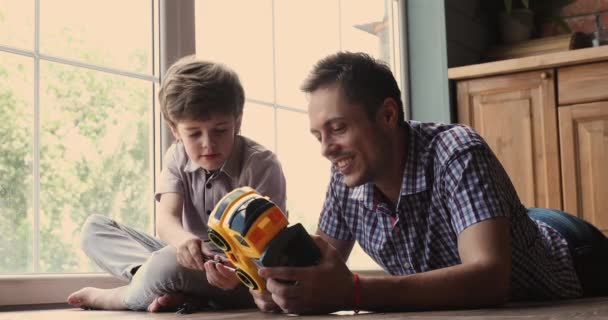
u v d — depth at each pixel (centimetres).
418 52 304
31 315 134
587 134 270
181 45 208
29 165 174
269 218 100
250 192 104
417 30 304
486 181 118
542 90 278
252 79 232
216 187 163
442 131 128
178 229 155
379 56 296
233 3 227
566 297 155
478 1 326
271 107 238
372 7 293
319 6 263
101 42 192
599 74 268
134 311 145
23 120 173
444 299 107
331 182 144
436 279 107
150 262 138
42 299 168
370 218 138
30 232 173
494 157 124
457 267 109
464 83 295
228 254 107
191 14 211
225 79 157
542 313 97
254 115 231
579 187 270
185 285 136
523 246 133
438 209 127
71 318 120
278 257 100
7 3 171
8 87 171
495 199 116
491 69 285
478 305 110
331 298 103
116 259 159
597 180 267
